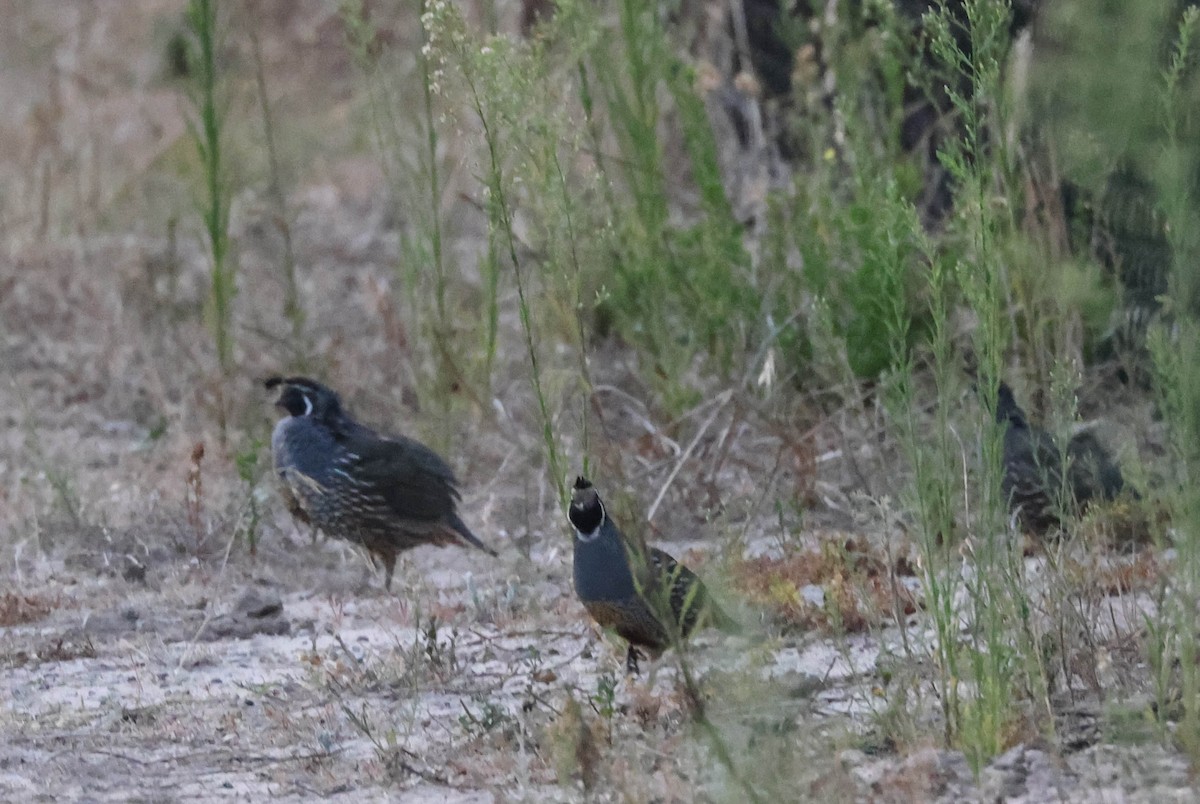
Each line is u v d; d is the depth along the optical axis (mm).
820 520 12602
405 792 8195
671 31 17062
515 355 16297
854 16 16219
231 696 9852
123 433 16172
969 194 10320
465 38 10141
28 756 8914
